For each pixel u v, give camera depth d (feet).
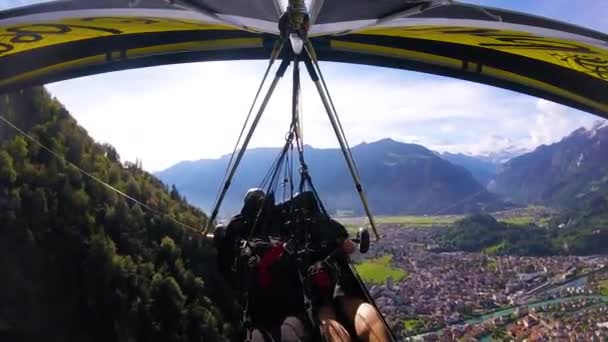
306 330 16.01
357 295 17.83
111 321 257.34
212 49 29.53
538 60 25.61
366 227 19.74
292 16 16.89
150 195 321.32
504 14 21.18
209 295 272.51
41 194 276.21
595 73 24.73
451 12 21.34
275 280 17.28
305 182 19.51
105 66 28.37
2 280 257.34
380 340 15.51
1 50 24.57
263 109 18.75
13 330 255.70
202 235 21.07
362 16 19.36
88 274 265.13
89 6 19.88
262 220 19.56
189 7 18.26
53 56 26.11
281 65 19.47
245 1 18.15
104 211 292.20
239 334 17.81
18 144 287.48
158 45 28.48
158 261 280.31
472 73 28.84
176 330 246.27
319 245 18.35
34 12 19.98
